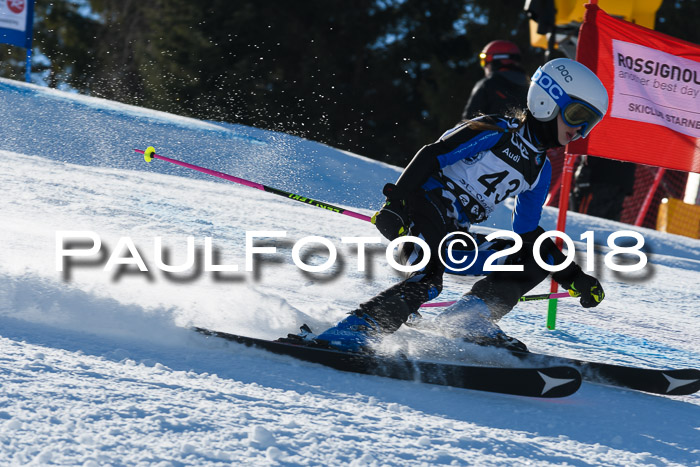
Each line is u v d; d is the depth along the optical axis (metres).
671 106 8.18
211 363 4.74
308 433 3.61
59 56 35.72
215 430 3.49
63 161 15.46
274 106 33.75
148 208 11.48
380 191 17.75
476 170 5.55
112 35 34.56
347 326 5.30
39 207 10.17
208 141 18.11
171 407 3.69
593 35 8.12
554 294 6.73
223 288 7.05
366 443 3.63
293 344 5.19
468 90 38.00
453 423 4.21
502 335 5.79
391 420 4.09
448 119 37.53
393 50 37.88
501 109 15.05
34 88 19.34
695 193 23.84
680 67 8.16
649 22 19.08
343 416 4.01
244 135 19.30
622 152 8.16
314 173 17.64
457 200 5.57
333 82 35.81
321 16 35.62
